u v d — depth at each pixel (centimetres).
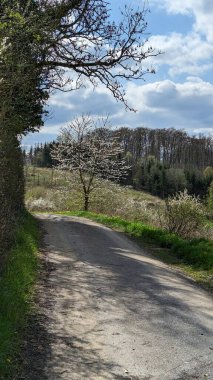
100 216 2236
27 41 964
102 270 1050
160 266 1148
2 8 898
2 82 885
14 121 982
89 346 596
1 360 494
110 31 1524
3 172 853
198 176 8269
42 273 981
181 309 776
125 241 1534
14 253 953
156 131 10375
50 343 599
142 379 504
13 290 736
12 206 1084
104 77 1585
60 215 2308
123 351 583
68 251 1267
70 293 844
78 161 2997
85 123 3112
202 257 1198
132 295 852
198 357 569
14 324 626
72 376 507
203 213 1748
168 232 1652
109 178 3134
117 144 3147
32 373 508
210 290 945
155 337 637
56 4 1257
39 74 1318
